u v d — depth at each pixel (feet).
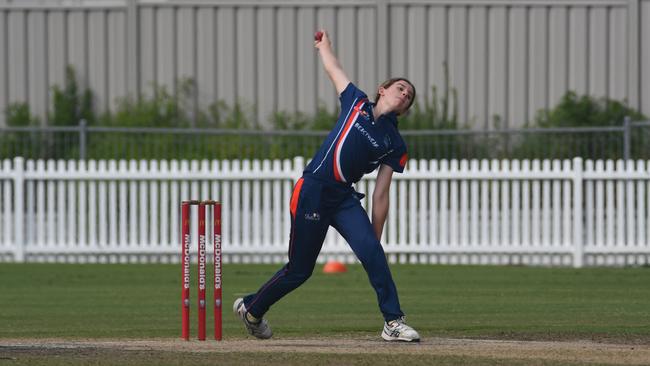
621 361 84.28
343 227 94.94
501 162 203.00
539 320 121.49
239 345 95.86
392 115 94.73
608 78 246.27
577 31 245.65
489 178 190.70
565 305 137.49
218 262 99.35
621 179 189.98
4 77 254.06
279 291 96.58
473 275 176.65
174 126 249.96
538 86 245.86
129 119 248.93
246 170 192.75
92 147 217.77
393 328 97.09
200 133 206.90
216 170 193.26
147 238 196.44
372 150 93.81
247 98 250.57
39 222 197.67
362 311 131.75
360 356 86.53
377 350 91.25
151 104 251.60
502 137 216.13
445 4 246.88
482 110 246.27
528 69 245.86
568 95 243.60
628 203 190.49
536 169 190.08
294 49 249.55
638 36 245.45
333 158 93.40
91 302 142.20
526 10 245.45
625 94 246.27
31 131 214.28
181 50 252.42
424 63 247.29
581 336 104.88
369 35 248.32
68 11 253.85
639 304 138.51
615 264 193.36
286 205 194.18
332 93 249.34
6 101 254.06
